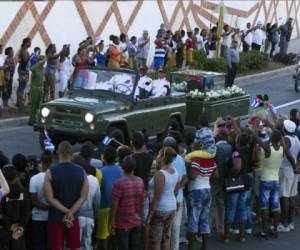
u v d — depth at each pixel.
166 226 11.23
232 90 21.86
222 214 13.02
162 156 11.02
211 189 12.79
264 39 42.38
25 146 19.92
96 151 17.30
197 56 34.16
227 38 37.38
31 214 10.25
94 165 11.50
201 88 21.27
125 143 18.09
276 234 13.52
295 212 15.18
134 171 11.06
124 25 34.16
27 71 24.47
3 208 9.83
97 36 32.50
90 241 10.67
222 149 12.54
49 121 17.62
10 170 9.84
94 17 32.22
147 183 11.28
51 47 24.27
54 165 9.95
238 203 12.91
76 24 31.23
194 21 39.38
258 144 13.02
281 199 13.80
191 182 11.84
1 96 24.50
